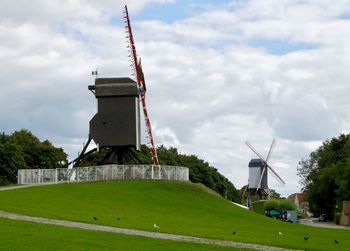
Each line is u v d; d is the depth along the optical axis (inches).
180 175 3902.6
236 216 3189.0
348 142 5920.3
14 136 6092.5
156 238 1879.9
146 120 4141.2
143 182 3567.9
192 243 1812.3
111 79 3823.8
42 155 6063.0
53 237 1694.1
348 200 5900.6
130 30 4025.6
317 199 6732.3
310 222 6540.4
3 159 5403.5
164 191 3474.4
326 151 6919.3
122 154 3875.5
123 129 3804.1
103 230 1994.3
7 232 1716.3
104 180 3560.5
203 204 3380.9
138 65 4025.6
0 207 2391.7
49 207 2554.1
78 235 1775.3
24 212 2289.6
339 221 5964.6
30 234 1712.6
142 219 2539.4
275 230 2674.7
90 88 3818.9
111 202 2984.7
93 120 3818.9
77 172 3629.4
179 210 3090.6
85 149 3863.2
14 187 3230.8
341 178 5831.7
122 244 1673.2
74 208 2635.3
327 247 2003.0
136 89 3794.3
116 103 3818.9
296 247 1943.9
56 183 3447.3
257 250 1792.6
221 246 1801.2
